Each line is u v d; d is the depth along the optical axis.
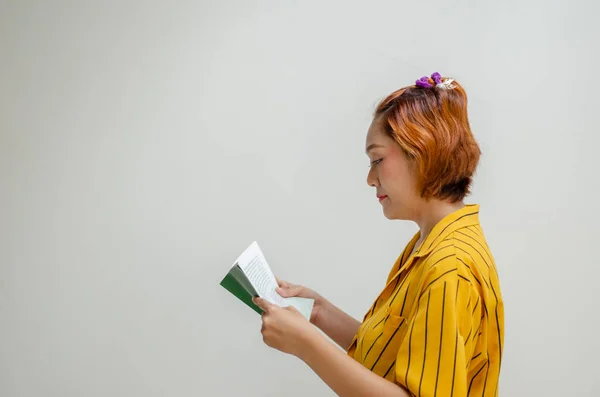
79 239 1.98
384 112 0.97
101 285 1.97
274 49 1.88
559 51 1.78
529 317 1.84
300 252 1.91
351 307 1.91
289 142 1.90
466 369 0.85
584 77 1.78
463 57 1.81
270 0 1.87
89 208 1.97
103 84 1.94
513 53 1.79
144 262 1.96
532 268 1.83
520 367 1.85
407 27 1.83
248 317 1.95
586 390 1.84
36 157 1.97
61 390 2.00
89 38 1.94
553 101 1.79
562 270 1.82
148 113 1.93
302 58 1.88
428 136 0.92
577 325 1.83
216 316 1.95
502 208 1.83
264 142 1.90
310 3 1.86
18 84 1.97
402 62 1.84
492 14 1.80
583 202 1.80
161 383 1.97
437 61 1.82
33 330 2.00
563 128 1.79
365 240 1.89
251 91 1.90
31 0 1.95
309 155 1.89
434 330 0.83
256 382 1.96
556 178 1.81
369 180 1.02
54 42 1.95
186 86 1.92
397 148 0.95
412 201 0.98
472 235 0.93
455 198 0.97
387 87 1.85
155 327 1.96
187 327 1.96
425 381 0.82
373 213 1.88
